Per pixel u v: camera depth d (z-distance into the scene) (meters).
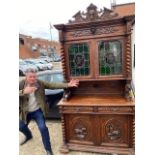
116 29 2.39
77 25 2.48
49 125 3.55
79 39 2.54
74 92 2.90
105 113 2.41
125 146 2.46
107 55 2.49
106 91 2.77
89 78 2.59
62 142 2.92
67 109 2.54
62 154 2.60
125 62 2.44
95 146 2.56
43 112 2.56
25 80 2.48
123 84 2.69
